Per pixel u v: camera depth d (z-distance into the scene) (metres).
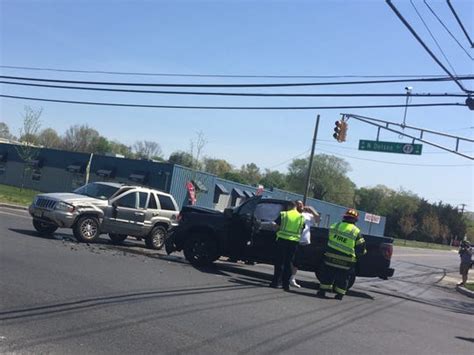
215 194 48.41
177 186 44.22
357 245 11.86
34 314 7.15
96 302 8.17
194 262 14.16
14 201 30.81
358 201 116.25
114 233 16.48
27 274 9.58
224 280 12.13
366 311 10.79
